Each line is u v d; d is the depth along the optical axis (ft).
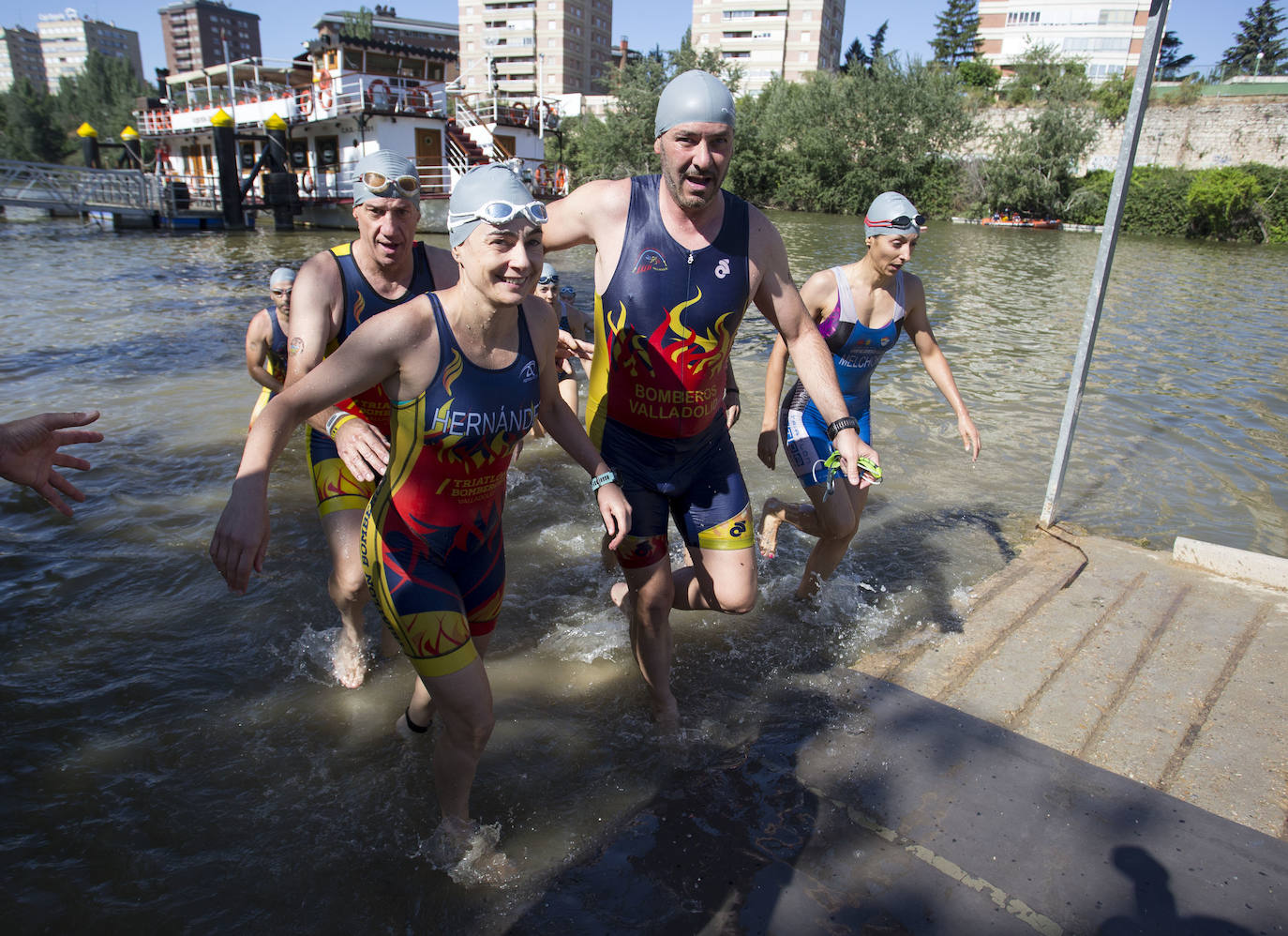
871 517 16.38
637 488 9.35
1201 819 8.07
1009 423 23.71
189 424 21.29
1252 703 9.90
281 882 7.39
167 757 9.07
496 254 6.39
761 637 11.76
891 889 7.20
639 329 8.91
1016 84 157.38
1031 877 7.34
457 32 332.60
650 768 8.94
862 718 9.74
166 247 70.18
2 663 10.77
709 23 285.02
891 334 12.46
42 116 271.08
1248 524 16.46
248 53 549.95
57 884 7.30
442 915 7.01
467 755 7.45
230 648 11.32
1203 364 32.89
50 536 14.58
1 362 27.66
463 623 7.50
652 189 8.83
